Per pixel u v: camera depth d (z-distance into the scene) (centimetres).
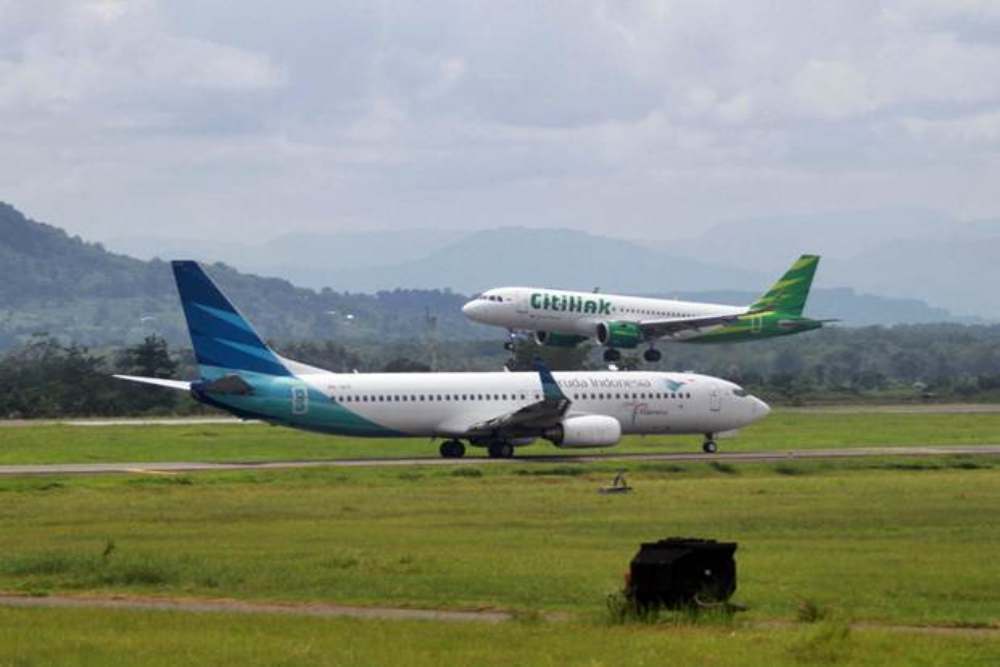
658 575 9275
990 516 15750
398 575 11288
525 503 17262
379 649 8094
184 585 10925
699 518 15612
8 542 13800
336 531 14525
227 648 8112
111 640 8362
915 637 8569
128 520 15700
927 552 12800
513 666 7675
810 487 19275
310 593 10500
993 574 11406
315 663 7744
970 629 9088
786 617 9450
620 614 9156
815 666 7744
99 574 11319
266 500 17700
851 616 9412
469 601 10138
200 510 16600
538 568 11644
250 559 12306
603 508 16675
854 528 14700
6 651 8044
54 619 9188
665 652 8000
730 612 9269
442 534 14238
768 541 13638
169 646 8175
